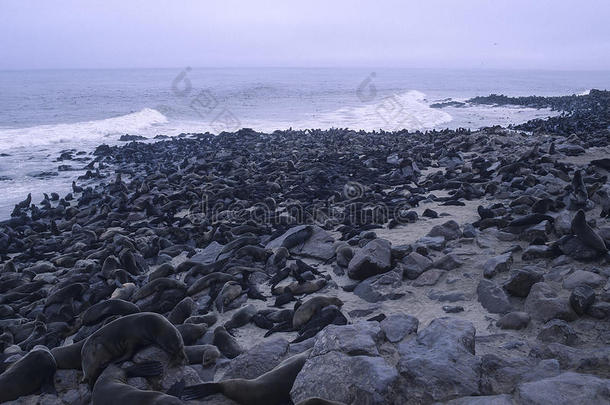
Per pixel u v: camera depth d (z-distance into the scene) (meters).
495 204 13.24
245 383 5.49
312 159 24.44
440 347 5.69
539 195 13.50
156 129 40.50
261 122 44.44
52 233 15.51
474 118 48.31
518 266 8.84
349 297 8.86
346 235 12.06
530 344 6.27
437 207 14.77
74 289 9.37
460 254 9.73
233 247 11.73
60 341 8.06
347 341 5.88
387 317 7.20
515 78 158.12
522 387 4.87
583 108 51.78
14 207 18.41
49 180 23.22
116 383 5.41
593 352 5.62
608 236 9.27
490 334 6.70
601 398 4.57
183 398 5.46
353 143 29.89
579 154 20.86
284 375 5.61
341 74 172.12
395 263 9.51
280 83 97.94
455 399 4.93
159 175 22.34
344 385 5.19
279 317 8.16
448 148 25.73
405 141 29.80
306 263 10.84
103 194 20.03
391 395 5.07
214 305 9.06
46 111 48.00
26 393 6.01
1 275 11.57
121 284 9.91
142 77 133.12
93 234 14.45
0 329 8.65
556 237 10.00
